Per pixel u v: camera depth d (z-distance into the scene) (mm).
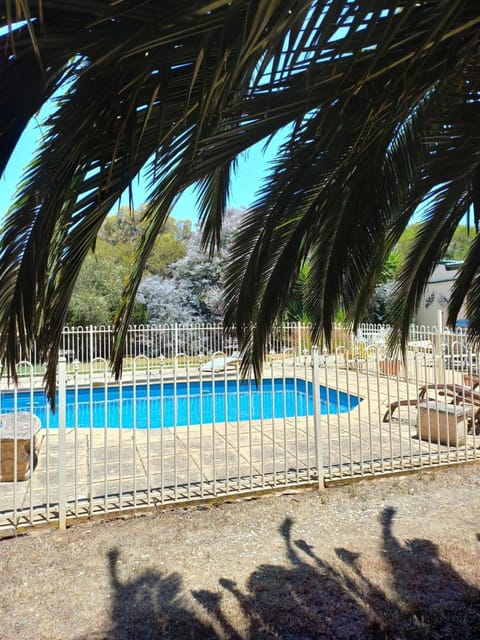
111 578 2943
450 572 2957
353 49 1140
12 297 1312
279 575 2955
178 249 24172
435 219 3357
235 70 890
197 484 4344
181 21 901
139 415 9414
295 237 2670
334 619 2518
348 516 3842
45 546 3350
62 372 3795
